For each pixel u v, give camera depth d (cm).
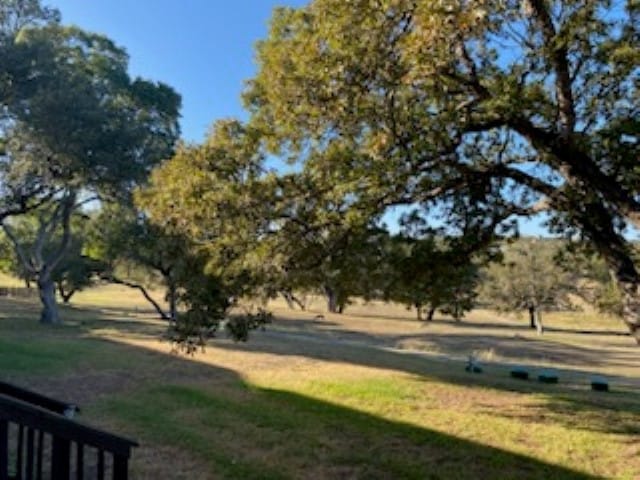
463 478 684
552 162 612
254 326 732
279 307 5422
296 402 1044
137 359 1474
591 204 623
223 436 815
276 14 652
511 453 778
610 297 815
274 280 643
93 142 1936
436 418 957
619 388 1505
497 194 720
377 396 1112
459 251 747
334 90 519
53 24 2041
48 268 2388
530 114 566
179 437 797
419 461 741
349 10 500
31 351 1482
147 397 1038
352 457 748
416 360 1820
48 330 2072
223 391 1121
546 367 2192
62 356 1438
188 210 624
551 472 709
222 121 658
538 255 4381
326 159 551
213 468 686
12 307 3169
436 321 5250
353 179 532
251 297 680
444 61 492
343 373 1395
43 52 1895
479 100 568
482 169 655
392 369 1512
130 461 692
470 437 850
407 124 516
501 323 5641
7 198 2130
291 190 588
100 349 1612
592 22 535
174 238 731
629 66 552
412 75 478
